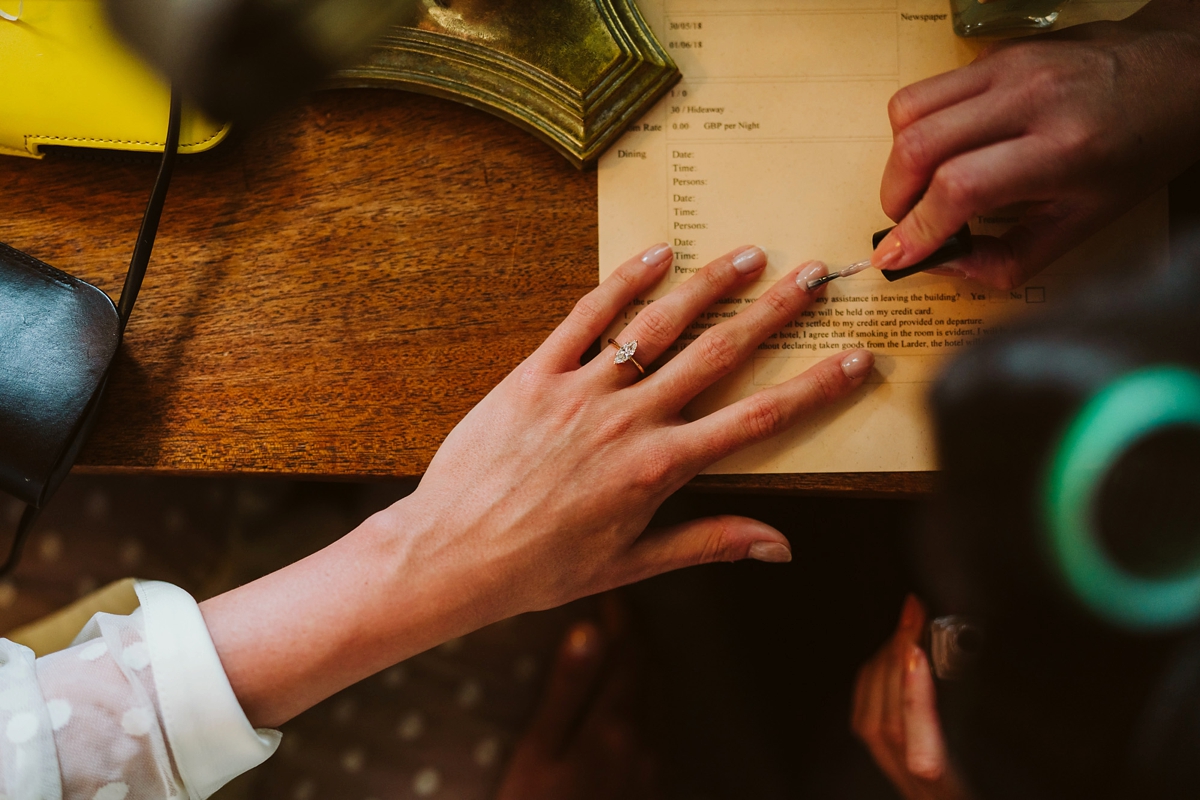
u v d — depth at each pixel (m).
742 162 0.55
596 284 0.54
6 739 0.48
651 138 0.55
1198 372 0.53
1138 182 0.51
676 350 0.54
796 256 0.54
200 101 0.50
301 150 0.55
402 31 0.54
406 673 0.72
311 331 0.54
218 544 0.71
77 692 0.49
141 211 0.55
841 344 0.54
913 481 0.54
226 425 0.54
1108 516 0.54
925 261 0.52
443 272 0.54
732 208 0.54
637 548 0.54
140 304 0.54
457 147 0.55
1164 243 0.54
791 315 0.53
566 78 0.54
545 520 0.52
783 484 0.54
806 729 0.71
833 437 0.54
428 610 0.51
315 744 0.71
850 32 0.55
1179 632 0.54
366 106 0.55
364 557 0.52
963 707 0.61
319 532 0.71
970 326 0.54
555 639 0.72
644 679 0.72
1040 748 0.58
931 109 0.50
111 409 0.54
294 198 0.54
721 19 0.55
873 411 0.54
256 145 0.55
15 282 0.52
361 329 0.54
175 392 0.54
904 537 0.70
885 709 0.64
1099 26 0.52
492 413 0.53
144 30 0.49
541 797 0.71
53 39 0.51
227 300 0.54
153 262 0.54
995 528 0.55
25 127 0.53
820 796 0.71
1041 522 0.55
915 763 0.62
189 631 0.50
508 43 0.54
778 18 0.55
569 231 0.54
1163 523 0.54
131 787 0.49
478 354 0.54
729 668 0.72
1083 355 0.53
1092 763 0.57
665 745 0.72
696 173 0.55
